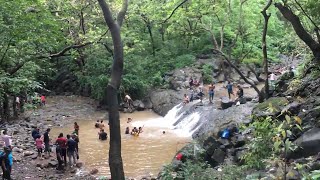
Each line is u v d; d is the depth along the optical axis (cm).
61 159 1811
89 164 1902
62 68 3922
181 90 3188
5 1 1772
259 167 962
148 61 3591
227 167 1004
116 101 764
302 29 1399
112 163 749
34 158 1919
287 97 1444
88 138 2397
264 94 1831
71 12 2772
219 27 3544
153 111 3150
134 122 2802
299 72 1739
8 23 1792
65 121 2820
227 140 1432
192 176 973
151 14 3400
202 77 3409
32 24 1839
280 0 1786
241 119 1532
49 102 3403
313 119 1180
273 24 3950
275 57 3834
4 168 1520
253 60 3647
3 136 1878
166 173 1045
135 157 2000
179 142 2228
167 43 3809
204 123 2294
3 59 1936
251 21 3500
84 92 3647
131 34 3375
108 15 780
